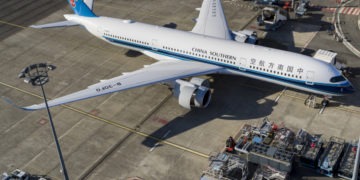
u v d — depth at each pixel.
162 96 40.38
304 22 54.62
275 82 36.94
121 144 33.91
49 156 32.84
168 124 36.19
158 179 30.02
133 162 31.84
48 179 30.39
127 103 39.50
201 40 39.78
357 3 59.59
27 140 34.84
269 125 33.91
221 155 30.38
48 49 50.19
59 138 34.91
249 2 61.06
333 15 56.25
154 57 43.00
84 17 46.94
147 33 42.47
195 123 36.19
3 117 37.97
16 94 41.44
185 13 58.38
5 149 33.84
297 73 35.31
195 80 37.41
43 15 59.41
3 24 56.88
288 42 49.38
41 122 37.12
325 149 30.78
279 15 52.19
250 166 30.75
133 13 58.84
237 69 37.97
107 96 40.75
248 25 53.97
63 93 41.34
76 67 46.03
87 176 30.61
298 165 30.94
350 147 31.16
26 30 55.03
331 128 34.66
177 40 40.66
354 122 35.31
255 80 42.44
